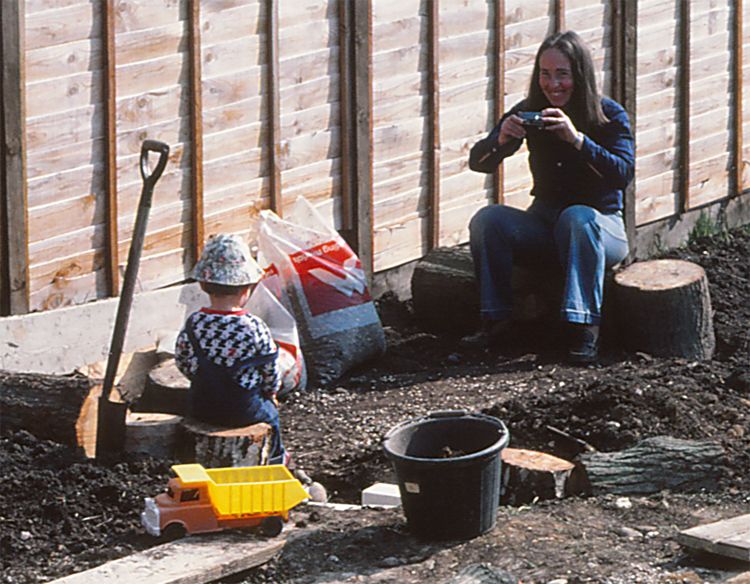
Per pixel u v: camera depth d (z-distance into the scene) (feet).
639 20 42.75
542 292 35.60
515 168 40.78
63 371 31.24
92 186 31.81
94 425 26.53
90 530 22.91
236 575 21.53
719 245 45.03
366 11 36.35
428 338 36.09
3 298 30.48
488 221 34.91
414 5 37.55
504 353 35.27
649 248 44.11
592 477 24.73
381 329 34.53
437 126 38.47
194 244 33.88
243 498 22.30
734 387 30.45
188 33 33.04
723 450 25.49
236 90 34.19
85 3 31.07
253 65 34.45
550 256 35.06
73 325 31.35
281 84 35.12
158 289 33.30
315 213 34.60
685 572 21.44
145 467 24.68
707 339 35.37
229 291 25.20
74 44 30.99
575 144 33.09
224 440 24.76
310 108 35.83
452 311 36.60
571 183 34.68
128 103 32.14
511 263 35.06
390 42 37.17
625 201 42.60
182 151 33.37
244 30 34.17
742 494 24.68
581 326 34.17
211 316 25.34
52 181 31.04
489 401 31.58
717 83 45.62
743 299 39.63
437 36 38.09
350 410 31.32
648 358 34.40
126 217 32.58
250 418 25.43
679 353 34.99
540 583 21.11
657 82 43.62
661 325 34.78
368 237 37.14
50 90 30.71
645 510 24.00
